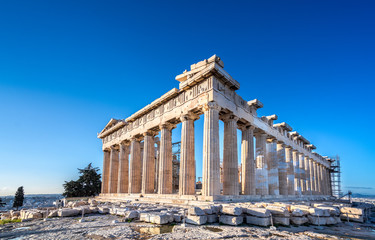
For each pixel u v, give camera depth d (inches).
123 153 1825.8
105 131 2081.7
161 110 1402.6
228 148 1135.0
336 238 524.1
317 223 687.7
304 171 1935.3
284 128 1656.0
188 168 1134.4
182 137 1187.3
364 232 618.5
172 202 1059.3
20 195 3189.0
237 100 1221.1
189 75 1224.8
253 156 1267.2
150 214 677.9
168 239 466.3
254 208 650.2
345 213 833.5
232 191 1074.1
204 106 1070.4
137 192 1612.9
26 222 753.0
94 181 2746.1
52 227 636.1
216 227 590.9
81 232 558.9
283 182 1551.4
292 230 595.5
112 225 645.9
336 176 2965.1
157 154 2091.5
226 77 1099.3
